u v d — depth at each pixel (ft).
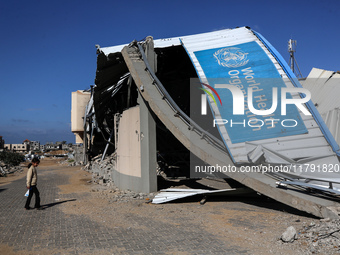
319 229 22.27
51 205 39.47
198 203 37.17
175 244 21.94
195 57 50.62
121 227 27.20
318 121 39.55
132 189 49.01
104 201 41.06
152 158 44.62
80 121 155.12
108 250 21.15
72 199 44.21
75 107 155.53
